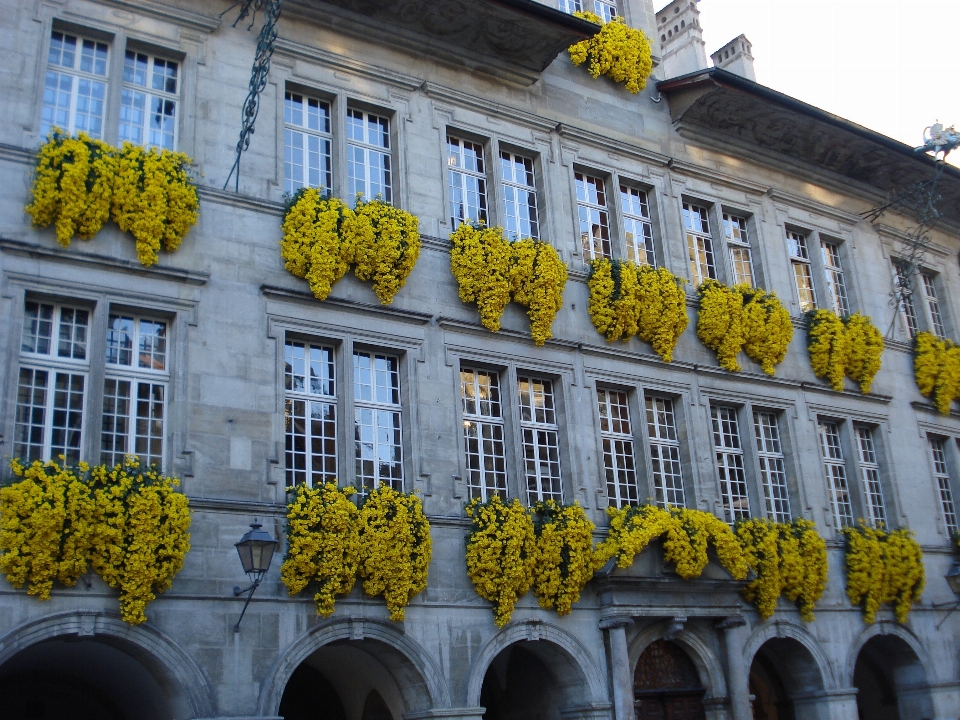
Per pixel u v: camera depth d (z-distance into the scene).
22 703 17.89
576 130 22.16
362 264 17.97
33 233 15.27
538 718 19.42
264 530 15.66
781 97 24.11
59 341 15.30
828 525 23.12
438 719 16.45
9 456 14.16
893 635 23.34
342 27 19.56
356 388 17.84
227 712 14.68
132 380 15.70
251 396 16.38
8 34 16.00
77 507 14.04
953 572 24.30
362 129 19.66
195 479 15.48
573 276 20.97
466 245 19.36
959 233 30.06
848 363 25.03
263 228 17.42
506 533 17.78
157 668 14.59
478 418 19.09
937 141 26.17
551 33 20.88
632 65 23.50
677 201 23.62
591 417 20.17
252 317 16.80
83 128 16.58
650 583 19.11
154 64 17.56
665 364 21.67
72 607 13.92
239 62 18.16
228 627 15.03
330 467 17.11
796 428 23.59
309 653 15.64
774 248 25.16
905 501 25.00
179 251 16.45
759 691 24.28
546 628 18.06
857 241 27.22
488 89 21.31
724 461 22.47
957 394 27.22
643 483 20.62
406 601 16.48
